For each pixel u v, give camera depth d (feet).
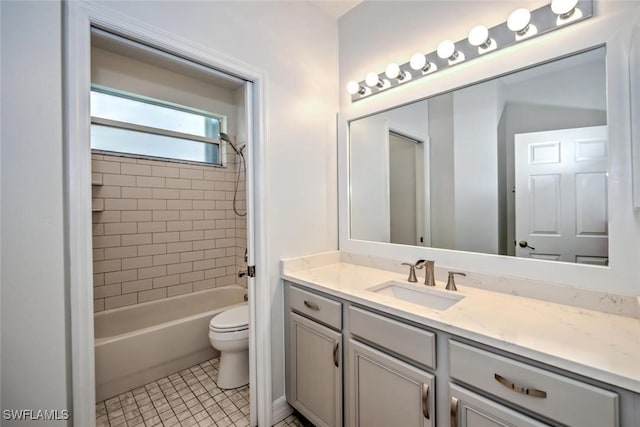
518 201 4.05
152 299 7.89
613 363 2.19
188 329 6.95
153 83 7.51
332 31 6.37
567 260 3.63
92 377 3.28
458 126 4.68
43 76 2.85
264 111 5.01
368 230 5.96
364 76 5.99
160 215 8.02
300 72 5.67
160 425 5.02
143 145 7.77
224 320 6.35
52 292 2.90
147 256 7.80
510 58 4.01
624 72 3.16
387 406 3.59
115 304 7.29
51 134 2.89
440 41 4.80
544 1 3.80
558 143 3.71
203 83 8.49
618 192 3.20
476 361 2.79
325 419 4.44
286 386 5.29
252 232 5.05
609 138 3.25
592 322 2.99
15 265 2.69
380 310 3.66
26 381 2.75
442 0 4.77
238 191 9.36
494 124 4.28
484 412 2.73
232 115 9.24
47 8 2.89
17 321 2.70
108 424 5.03
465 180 4.62
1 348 2.62
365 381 3.86
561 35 3.59
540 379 2.41
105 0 3.39
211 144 9.12
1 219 2.61
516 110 4.06
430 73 4.91
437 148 4.95
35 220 2.79
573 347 2.45
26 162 2.74
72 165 3.14
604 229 3.36
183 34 4.06
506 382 2.59
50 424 2.90
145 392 5.95
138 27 3.64
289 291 5.18
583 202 3.51
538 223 3.87
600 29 3.30
